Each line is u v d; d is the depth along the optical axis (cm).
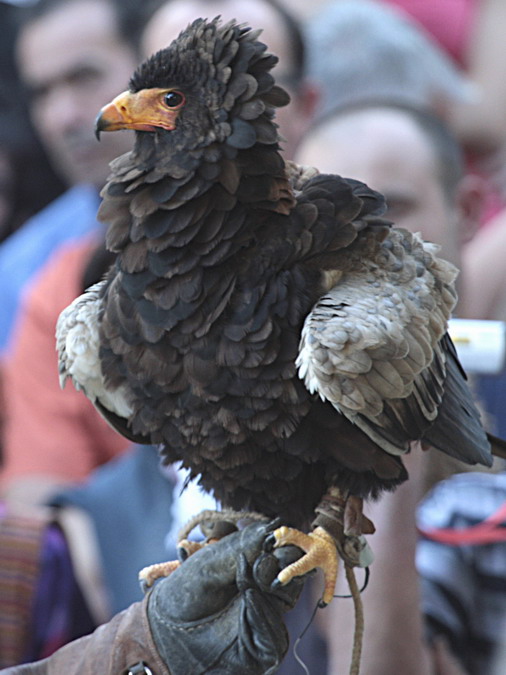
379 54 1184
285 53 1065
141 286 574
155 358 573
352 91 1176
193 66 583
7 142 1398
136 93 587
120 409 615
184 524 627
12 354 1111
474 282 1095
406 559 746
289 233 573
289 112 1048
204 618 595
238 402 569
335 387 550
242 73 578
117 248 584
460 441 611
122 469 942
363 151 891
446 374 619
